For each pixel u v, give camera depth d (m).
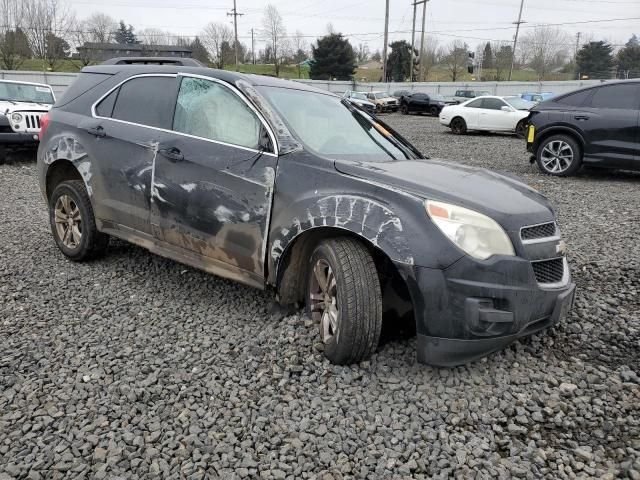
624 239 5.84
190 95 4.00
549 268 3.10
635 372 3.21
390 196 2.95
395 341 3.44
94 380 2.98
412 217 2.85
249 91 3.68
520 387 3.02
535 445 2.56
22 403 2.75
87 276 4.55
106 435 2.53
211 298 4.13
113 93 4.52
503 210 2.96
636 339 3.59
